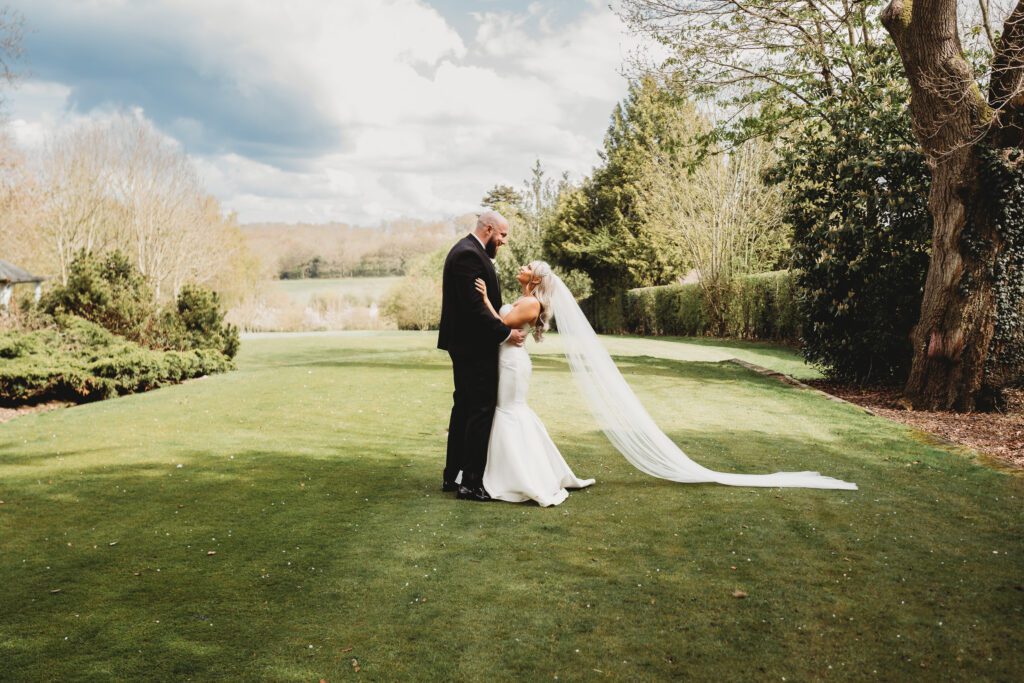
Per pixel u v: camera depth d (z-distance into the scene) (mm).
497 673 2770
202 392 11086
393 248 80375
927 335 10164
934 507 5055
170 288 45781
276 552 4066
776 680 2740
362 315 49156
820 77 15367
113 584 3607
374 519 4703
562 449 7109
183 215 45781
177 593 3500
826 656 2920
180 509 4895
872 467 6320
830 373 13578
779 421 8641
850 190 12453
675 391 11148
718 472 6117
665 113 29938
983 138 9531
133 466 6172
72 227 40344
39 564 3871
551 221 41625
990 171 9391
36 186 38312
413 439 7555
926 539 4348
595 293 40562
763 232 28469
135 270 15945
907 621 3234
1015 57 8922
